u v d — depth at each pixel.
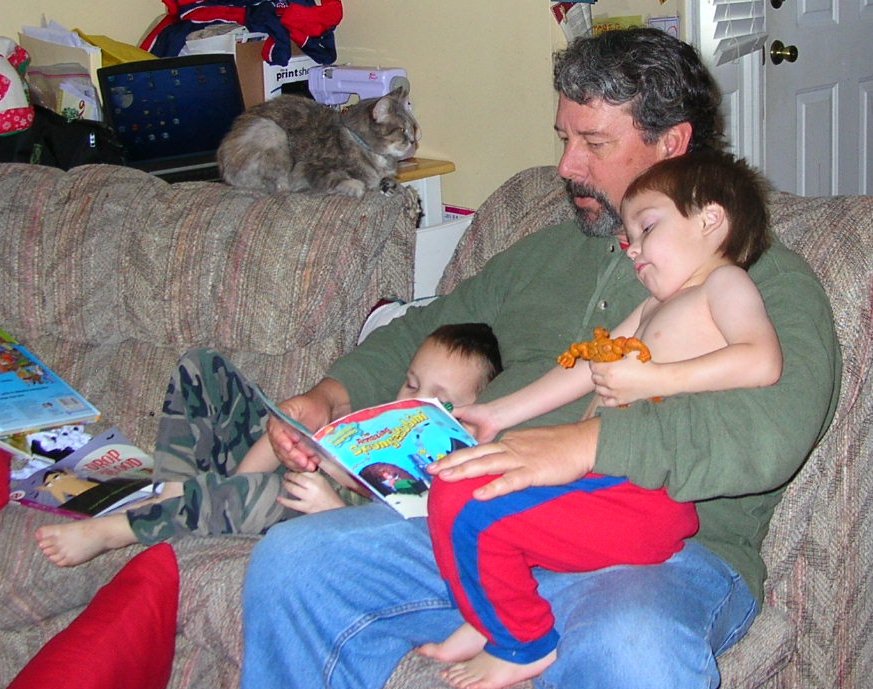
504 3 2.86
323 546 1.33
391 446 1.35
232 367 1.74
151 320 2.09
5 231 2.22
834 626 1.52
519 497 1.21
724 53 3.07
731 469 1.20
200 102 2.88
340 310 1.94
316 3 3.41
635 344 1.28
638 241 1.39
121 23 3.20
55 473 1.81
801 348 1.29
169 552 1.52
